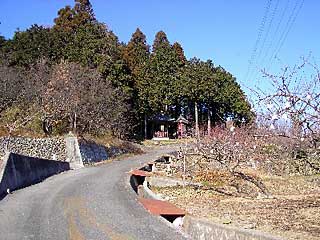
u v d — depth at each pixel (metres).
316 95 6.45
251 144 20.27
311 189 16.11
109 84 37.34
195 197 14.80
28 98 31.08
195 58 51.09
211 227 8.45
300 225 8.80
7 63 38.44
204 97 46.50
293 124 6.93
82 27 44.25
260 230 8.21
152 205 11.16
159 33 57.41
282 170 20.02
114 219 9.23
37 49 41.53
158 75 46.81
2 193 12.65
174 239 7.52
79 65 36.50
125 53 48.00
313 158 11.26
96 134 34.62
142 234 7.88
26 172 15.84
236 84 48.09
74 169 22.62
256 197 14.36
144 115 47.12
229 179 18.81
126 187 14.95
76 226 8.49
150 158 30.25
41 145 24.58
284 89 7.60
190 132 43.78
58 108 29.92
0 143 21.69
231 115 46.88
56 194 12.88
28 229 8.20
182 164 23.58
